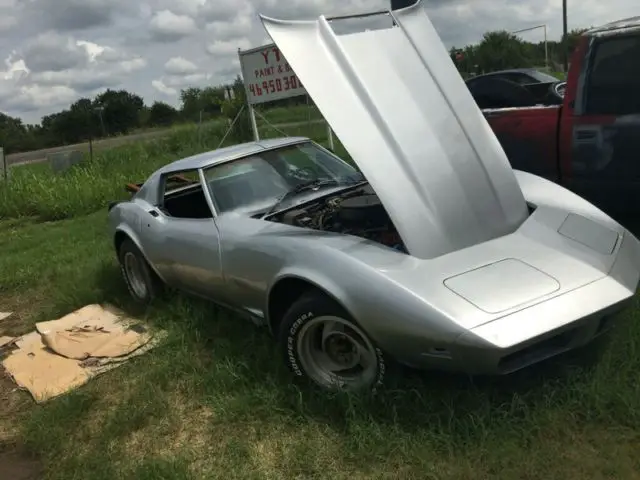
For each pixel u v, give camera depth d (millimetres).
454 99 3604
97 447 3268
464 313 2652
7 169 14484
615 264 3047
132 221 4926
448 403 2955
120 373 4043
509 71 7934
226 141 16141
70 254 7211
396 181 3168
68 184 11727
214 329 4258
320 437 2982
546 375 3104
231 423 3244
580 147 4555
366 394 3084
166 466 2920
